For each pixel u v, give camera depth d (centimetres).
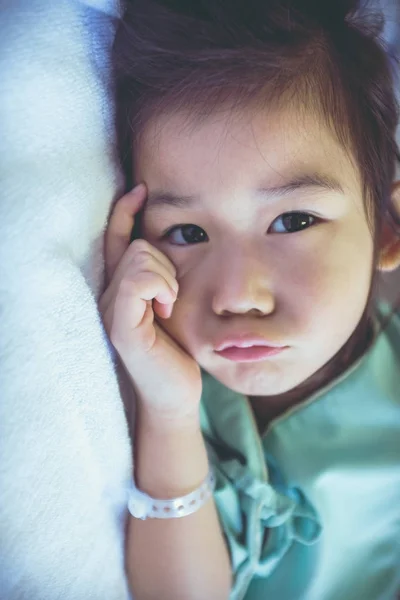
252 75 35
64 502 35
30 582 33
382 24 43
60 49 36
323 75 37
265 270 37
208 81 36
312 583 44
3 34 34
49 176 34
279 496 44
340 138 37
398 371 46
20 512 33
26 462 33
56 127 35
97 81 38
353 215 38
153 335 38
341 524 44
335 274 38
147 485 41
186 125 36
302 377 40
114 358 38
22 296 33
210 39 36
